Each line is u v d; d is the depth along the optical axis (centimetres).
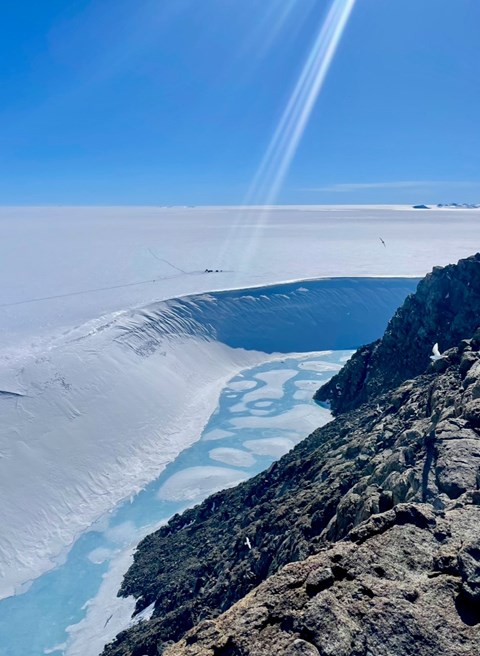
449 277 4844
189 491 4616
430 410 2475
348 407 5431
